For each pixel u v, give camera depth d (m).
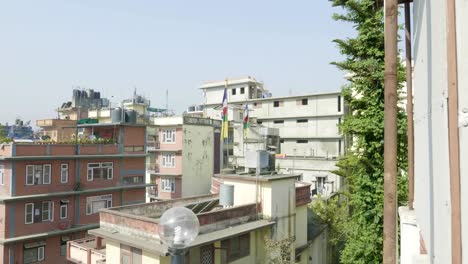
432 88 4.40
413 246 7.20
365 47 14.83
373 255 14.59
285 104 49.12
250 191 19.05
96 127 34.31
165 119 43.09
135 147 33.56
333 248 25.95
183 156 41.66
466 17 2.82
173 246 3.62
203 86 63.38
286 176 19.36
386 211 4.37
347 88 15.95
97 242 19.50
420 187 6.32
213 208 20.31
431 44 4.39
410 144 7.84
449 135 2.93
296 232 20.78
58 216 27.77
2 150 25.95
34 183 26.59
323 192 37.50
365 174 14.95
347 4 14.81
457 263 2.86
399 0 7.87
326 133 45.59
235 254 16.66
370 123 14.40
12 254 25.03
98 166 30.59
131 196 33.03
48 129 45.59
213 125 45.47
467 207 2.73
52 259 27.16
